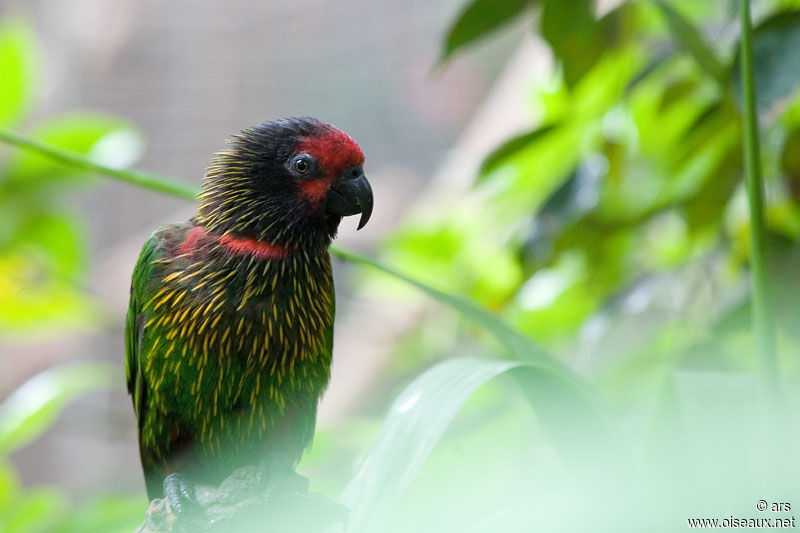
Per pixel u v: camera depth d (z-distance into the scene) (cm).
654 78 914
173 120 2467
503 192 1065
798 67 603
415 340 1401
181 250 741
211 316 719
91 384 1177
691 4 952
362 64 2431
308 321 753
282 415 758
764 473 352
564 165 1005
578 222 923
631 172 966
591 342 909
